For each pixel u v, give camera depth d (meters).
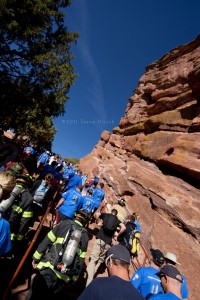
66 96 16.75
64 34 17.44
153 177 12.34
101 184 8.91
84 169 21.83
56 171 7.69
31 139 31.06
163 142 13.28
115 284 1.73
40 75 15.99
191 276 7.46
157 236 9.34
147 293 2.86
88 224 9.13
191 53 16.38
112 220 5.34
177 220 9.29
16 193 3.07
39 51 15.77
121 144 21.38
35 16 14.73
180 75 16.22
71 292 4.62
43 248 2.92
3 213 2.28
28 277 4.26
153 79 20.56
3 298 3.01
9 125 18.19
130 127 20.84
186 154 10.66
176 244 8.63
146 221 10.43
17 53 15.51
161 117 14.95
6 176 2.37
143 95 22.16
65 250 2.76
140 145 15.75
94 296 1.66
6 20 12.96
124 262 1.99
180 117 13.38
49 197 5.52
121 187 14.14
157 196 10.93
